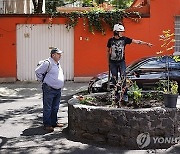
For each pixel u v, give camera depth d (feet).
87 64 56.29
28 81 56.29
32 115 33.53
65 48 56.29
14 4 72.54
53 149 22.61
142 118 22.52
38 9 63.52
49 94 26.96
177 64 38.27
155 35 56.08
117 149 22.41
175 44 56.08
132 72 37.78
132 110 22.70
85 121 24.00
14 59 55.98
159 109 22.72
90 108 23.77
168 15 55.98
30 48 56.24
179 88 37.65
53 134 26.09
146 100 26.63
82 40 56.03
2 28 55.62
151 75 37.73
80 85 52.90
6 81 55.88
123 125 22.74
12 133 26.68
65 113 34.12
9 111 35.60
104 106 24.95
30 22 55.67
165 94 23.44
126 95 26.04
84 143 23.68
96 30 55.62
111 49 29.60
